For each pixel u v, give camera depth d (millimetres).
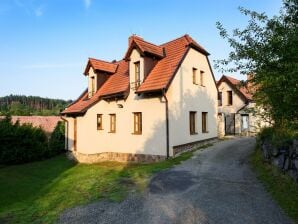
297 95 6461
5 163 19438
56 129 23812
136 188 9602
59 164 19344
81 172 15422
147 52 16984
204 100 19750
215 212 6863
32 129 21562
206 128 20016
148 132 16750
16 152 19531
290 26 7348
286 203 6977
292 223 5945
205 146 18141
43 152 21453
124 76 20094
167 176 11031
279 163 9062
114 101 19250
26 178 15211
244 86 9406
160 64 17672
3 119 21328
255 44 8008
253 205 7133
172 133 15945
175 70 16141
